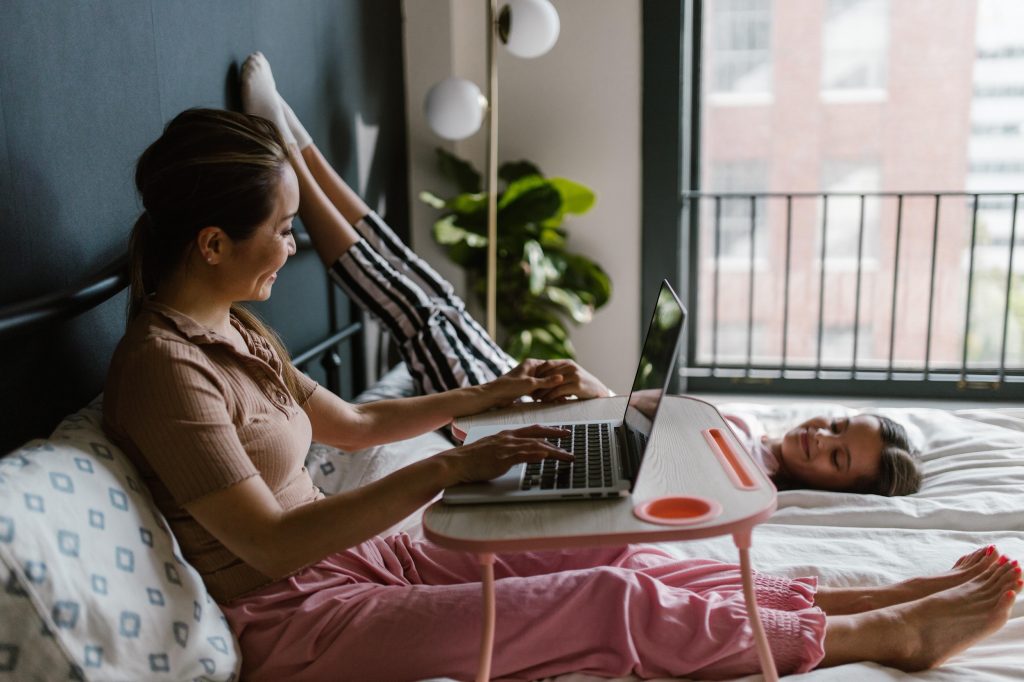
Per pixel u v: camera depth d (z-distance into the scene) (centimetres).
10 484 95
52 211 134
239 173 114
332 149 248
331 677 116
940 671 125
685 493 105
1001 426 224
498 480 112
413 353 203
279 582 121
